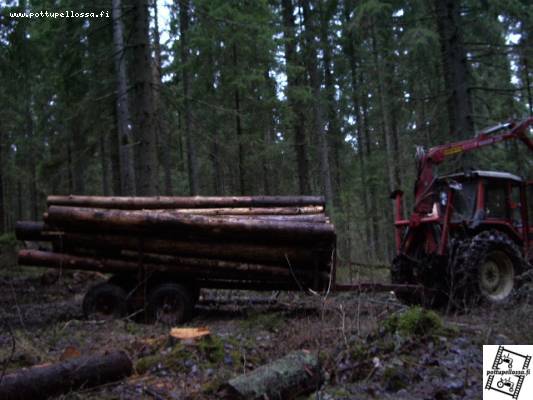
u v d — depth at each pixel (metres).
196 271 7.14
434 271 7.41
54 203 7.45
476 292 6.85
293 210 7.62
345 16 17.44
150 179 9.78
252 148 15.82
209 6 13.45
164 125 12.80
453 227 7.75
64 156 15.41
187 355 4.36
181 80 18.50
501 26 12.23
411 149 15.48
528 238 8.05
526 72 14.77
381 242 15.34
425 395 3.55
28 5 11.48
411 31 12.11
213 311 7.84
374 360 4.04
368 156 21.75
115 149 15.62
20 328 6.33
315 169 19.98
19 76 11.84
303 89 15.77
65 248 7.21
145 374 4.14
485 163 12.10
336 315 5.94
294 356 3.91
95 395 3.71
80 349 5.05
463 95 11.52
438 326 4.69
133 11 10.25
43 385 3.50
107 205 7.47
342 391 3.65
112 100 11.69
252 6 14.30
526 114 14.95
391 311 5.95
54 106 15.04
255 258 7.00
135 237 7.02
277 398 3.51
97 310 7.00
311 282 7.14
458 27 11.70
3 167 24.34
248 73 14.72
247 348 4.83
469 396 3.51
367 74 20.39
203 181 24.14
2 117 21.48
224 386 3.57
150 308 6.95
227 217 6.95
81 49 12.30
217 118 15.71
